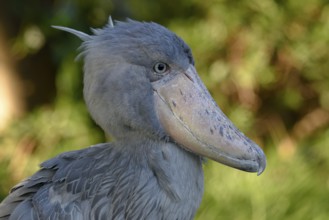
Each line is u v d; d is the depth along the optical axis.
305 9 12.84
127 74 5.84
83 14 13.12
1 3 13.20
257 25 12.74
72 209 5.95
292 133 13.42
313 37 12.86
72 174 6.07
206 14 12.85
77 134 12.84
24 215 6.07
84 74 6.03
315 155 12.68
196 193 6.08
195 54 12.61
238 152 5.83
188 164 6.00
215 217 10.88
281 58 12.97
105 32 5.96
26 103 13.60
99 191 5.98
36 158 12.70
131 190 5.93
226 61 12.74
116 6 13.20
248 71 12.63
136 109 5.86
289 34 12.91
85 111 12.98
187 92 5.93
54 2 13.48
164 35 5.93
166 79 5.94
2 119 13.32
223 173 11.55
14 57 13.37
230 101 12.88
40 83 13.67
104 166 6.05
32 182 6.24
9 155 12.89
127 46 5.85
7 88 13.36
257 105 13.24
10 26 13.34
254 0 12.70
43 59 13.60
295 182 11.51
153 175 5.93
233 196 11.19
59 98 13.12
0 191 12.27
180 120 5.90
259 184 11.34
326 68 13.12
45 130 12.88
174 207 5.94
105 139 12.83
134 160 5.97
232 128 5.92
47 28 13.16
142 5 13.05
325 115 13.42
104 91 5.88
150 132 5.91
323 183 12.05
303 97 13.48
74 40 12.91
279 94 13.30
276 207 11.04
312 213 11.09
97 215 5.96
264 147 12.92
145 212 5.91
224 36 12.70
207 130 5.87
